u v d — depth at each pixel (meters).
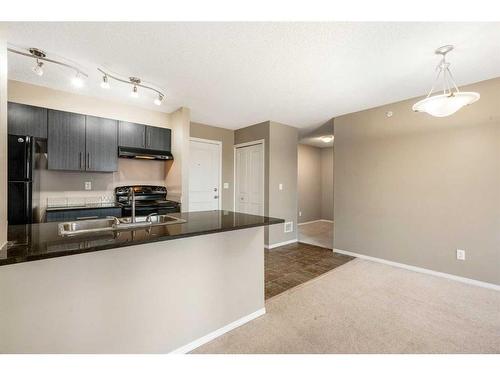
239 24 1.73
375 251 3.62
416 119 3.19
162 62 2.28
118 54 2.14
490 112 2.63
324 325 2.01
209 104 3.51
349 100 3.32
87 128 3.16
